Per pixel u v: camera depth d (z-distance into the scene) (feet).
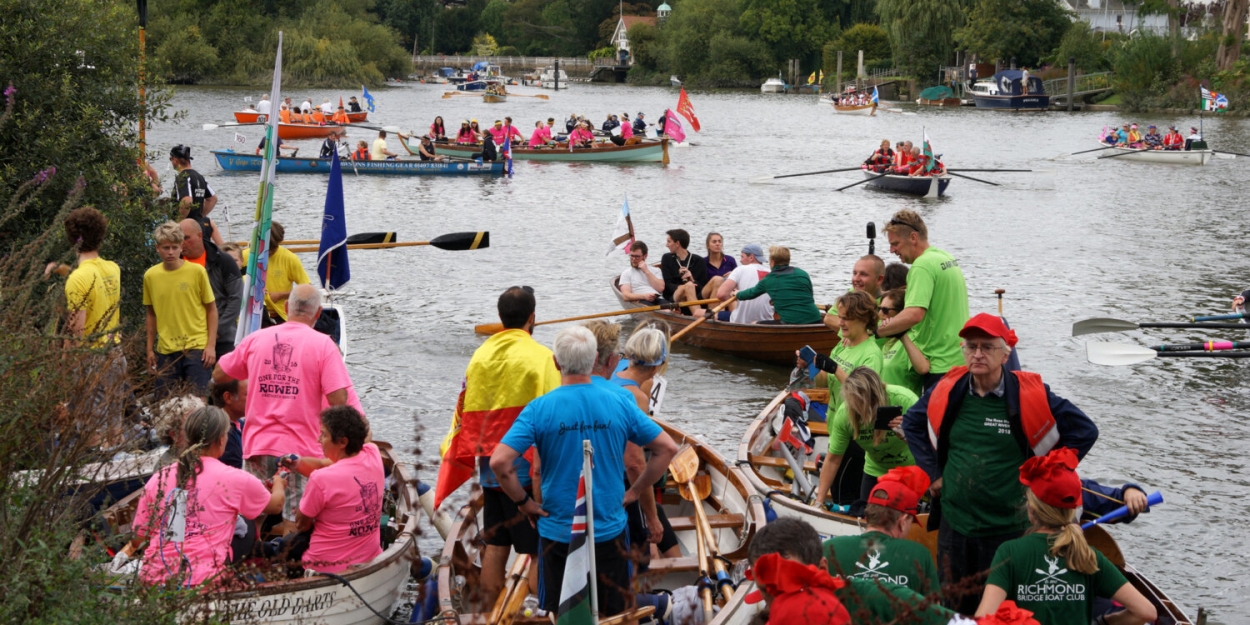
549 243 67.87
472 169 106.83
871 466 21.11
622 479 16.28
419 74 376.27
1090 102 246.47
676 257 45.50
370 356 41.32
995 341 15.67
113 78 36.42
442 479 19.10
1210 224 78.79
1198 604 22.54
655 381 23.61
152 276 26.37
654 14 435.12
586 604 14.80
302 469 20.03
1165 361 42.32
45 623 12.69
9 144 33.09
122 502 20.42
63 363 15.21
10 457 14.46
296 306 21.21
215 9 262.26
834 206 87.45
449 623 16.76
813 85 321.32
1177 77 228.84
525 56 443.73
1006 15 272.92
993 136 165.78
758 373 40.40
